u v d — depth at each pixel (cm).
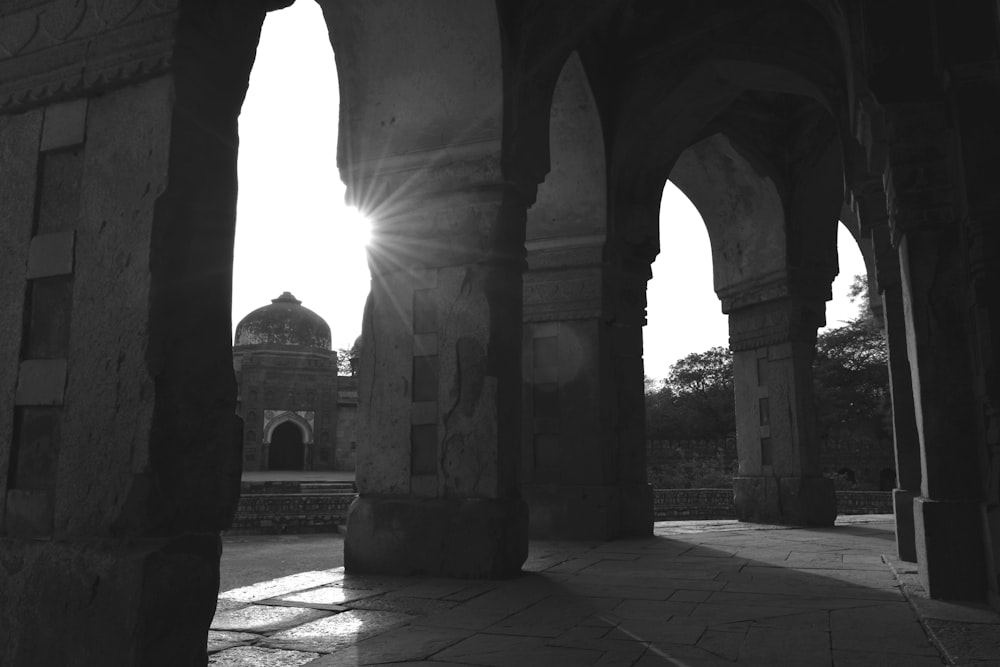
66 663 250
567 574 550
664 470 2247
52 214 297
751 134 1014
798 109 1014
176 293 272
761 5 784
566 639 348
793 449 999
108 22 290
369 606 429
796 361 1012
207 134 287
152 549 249
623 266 876
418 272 591
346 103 618
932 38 472
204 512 270
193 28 280
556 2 614
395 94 600
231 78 297
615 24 841
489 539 527
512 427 565
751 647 331
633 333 876
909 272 475
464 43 574
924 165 468
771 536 832
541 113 615
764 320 1048
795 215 1016
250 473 2720
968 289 448
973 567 439
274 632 365
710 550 698
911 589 473
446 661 310
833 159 1013
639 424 864
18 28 311
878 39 479
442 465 555
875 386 2733
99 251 279
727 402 3031
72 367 277
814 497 977
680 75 821
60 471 271
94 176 287
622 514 830
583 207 834
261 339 3116
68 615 252
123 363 265
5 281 298
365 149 608
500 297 569
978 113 446
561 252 842
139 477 254
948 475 455
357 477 581
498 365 558
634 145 863
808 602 437
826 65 743
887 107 473
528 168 593
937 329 465
